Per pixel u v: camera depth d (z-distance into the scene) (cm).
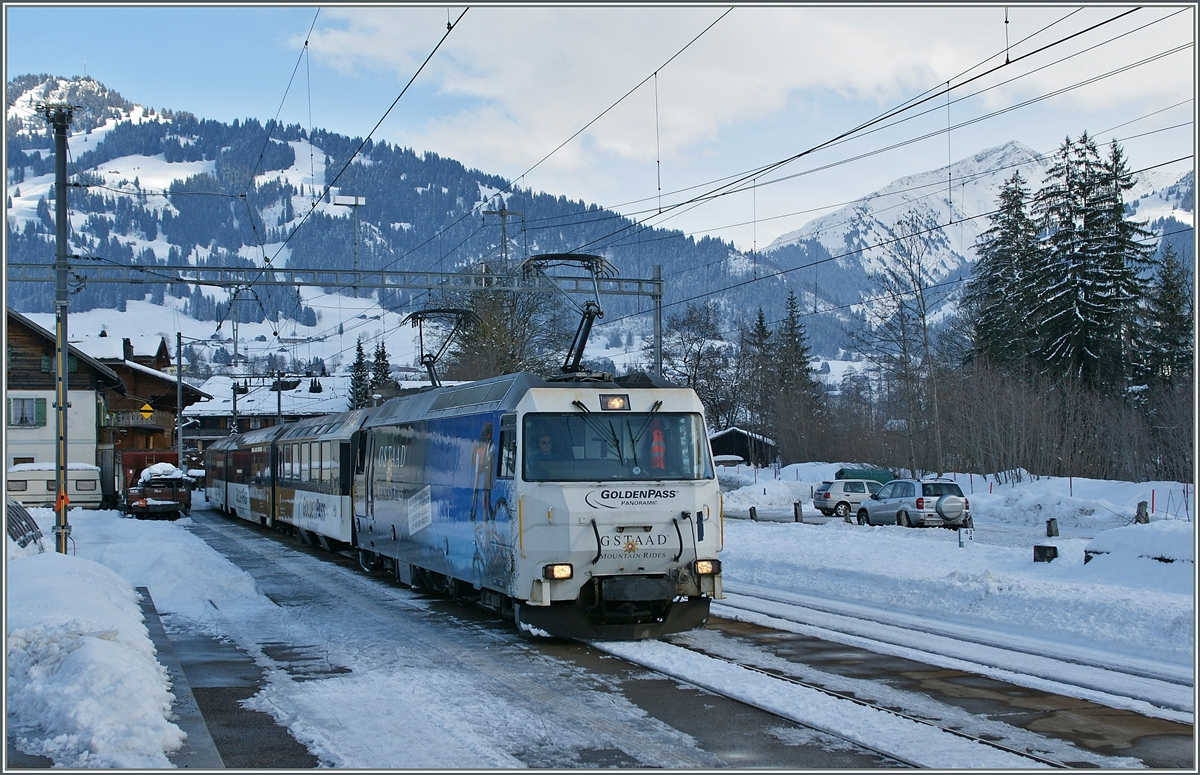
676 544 1240
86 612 1065
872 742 785
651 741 802
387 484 1959
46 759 706
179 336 5584
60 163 2177
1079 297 4966
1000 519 3503
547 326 5394
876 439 5675
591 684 1016
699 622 1259
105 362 6200
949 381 5178
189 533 3209
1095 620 1235
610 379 1384
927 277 5231
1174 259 5531
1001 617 1345
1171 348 5247
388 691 996
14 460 4731
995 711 881
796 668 1070
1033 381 4931
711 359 8038
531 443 1249
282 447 3212
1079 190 5078
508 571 1263
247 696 984
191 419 9294
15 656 916
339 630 1390
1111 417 4550
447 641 1290
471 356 5116
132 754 727
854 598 1605
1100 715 865
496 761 751
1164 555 1441
